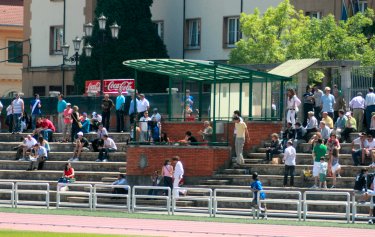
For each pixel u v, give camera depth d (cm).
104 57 14075
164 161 9244
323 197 8294
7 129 12144
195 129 9825
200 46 14312
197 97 10044
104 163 9900
